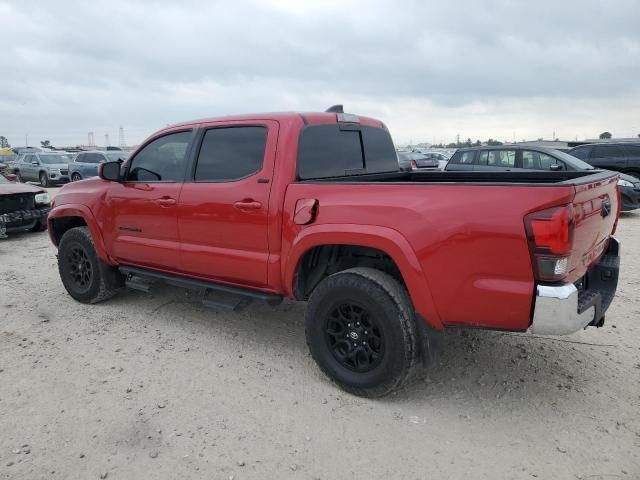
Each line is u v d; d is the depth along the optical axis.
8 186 9.84
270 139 3.75
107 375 3.76
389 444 2.92
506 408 3.28
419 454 2.83
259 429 3.07
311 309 3.49
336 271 3.80
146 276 4.74
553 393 3.45
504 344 4.21
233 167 3.97
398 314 3.11
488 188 2.83
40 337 4.48
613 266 3.52
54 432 3.04
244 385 3.61
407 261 3.04
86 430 3.06
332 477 2.66
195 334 4.54
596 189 3.15
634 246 8.17
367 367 3.33
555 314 2.71
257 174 3.76
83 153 23.92
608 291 3.52
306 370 3.83
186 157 4.29
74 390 3.54
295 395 3.47
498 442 2.93
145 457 2.81
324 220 3.37
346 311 3.42
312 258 3.75
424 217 3.00
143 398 3.43
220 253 4.00
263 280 3.80
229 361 3.99
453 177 4.52
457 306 2.97
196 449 2.88
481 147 12.12
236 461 2.78
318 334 3.49
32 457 2.81
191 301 5.41
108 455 2.83
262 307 5.22
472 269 2.89
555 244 2.66
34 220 9.81
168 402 3.38
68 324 4.80
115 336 4.50
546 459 2.77
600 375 3.69
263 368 3.87
